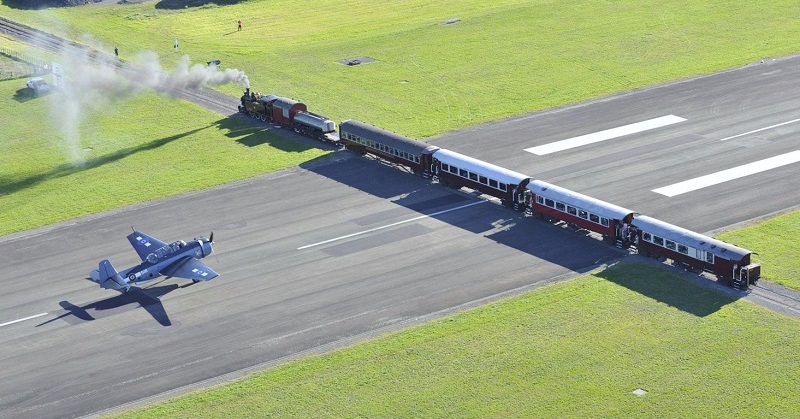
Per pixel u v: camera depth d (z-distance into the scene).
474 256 84.31
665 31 153.75
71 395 66.81
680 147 107.62
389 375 66.94
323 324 74.44
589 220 86.56
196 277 79.06
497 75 136.75
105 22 173.88
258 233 91.19
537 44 150.12
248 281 82.06
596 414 61.50
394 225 91.38
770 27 153.38
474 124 118.31
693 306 74.31
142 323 76.06
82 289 82.25
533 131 114.88
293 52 152.25
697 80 130.88
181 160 111.44
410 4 178.88
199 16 176.50
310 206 96.69
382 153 106.00
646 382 64.62
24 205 101.38
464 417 61.84
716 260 77.25
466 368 67.25
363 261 84.44
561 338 70.38
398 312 75.56
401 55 147.88
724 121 115.06
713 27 154.88
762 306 73.88
